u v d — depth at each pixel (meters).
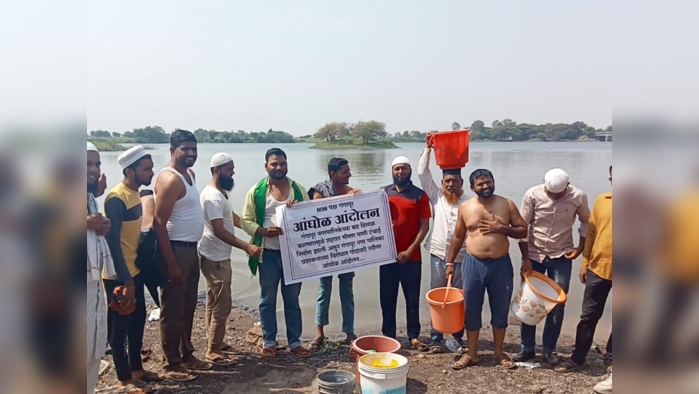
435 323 5.66
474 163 34.16
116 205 4.48
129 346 4.91
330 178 6.36
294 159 43.78
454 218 6.04
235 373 5.34
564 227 5.61
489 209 5.40
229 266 5.62
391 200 6.04
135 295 4.79
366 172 28.66
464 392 4.92
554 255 5.63
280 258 5.80
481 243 5.37
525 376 5.27
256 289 8.95
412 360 5.74
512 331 6.91
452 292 5.87
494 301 5.45
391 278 6.11
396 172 6.02
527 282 5.36
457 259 6.02
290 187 5.99
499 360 5.58
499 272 5.36
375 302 8.14
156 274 4.96
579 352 5.41
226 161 5.56
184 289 5.07
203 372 5.33
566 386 5.04
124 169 4.64
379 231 6.02
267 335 5.77
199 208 5.20
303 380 5.19
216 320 5.55
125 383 4.85
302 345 6.30
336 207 5.93
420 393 4.91
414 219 6.00
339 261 5.95
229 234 5.38
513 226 5.43
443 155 6.08
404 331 6.91
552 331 5.56
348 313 6.29
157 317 7.29
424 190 6.51
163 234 4.81
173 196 4.86
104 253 4.13
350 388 4.72
